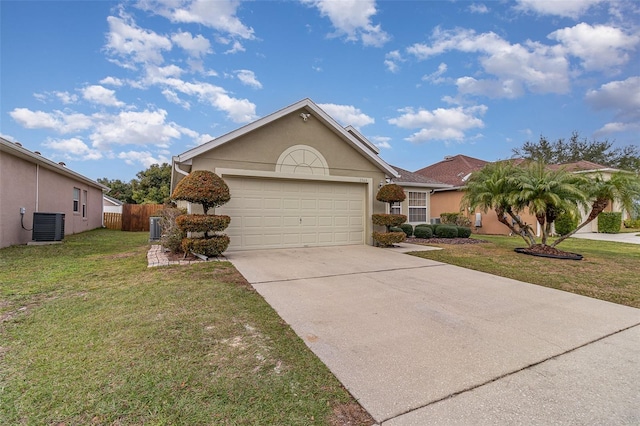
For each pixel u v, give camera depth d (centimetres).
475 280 623
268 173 952
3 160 960
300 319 399
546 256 874
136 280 561
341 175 1066
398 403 236
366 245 1088
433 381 266
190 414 217
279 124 972
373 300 484
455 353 317
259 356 299
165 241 842
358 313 427
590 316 434
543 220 947
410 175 1661
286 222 993
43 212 1156
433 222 1709
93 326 359
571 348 335
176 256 806
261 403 231
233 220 919
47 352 299
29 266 689
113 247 1025
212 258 772
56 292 491
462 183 1792
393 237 1030
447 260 831
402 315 422
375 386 258
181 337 333
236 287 523
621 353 326
